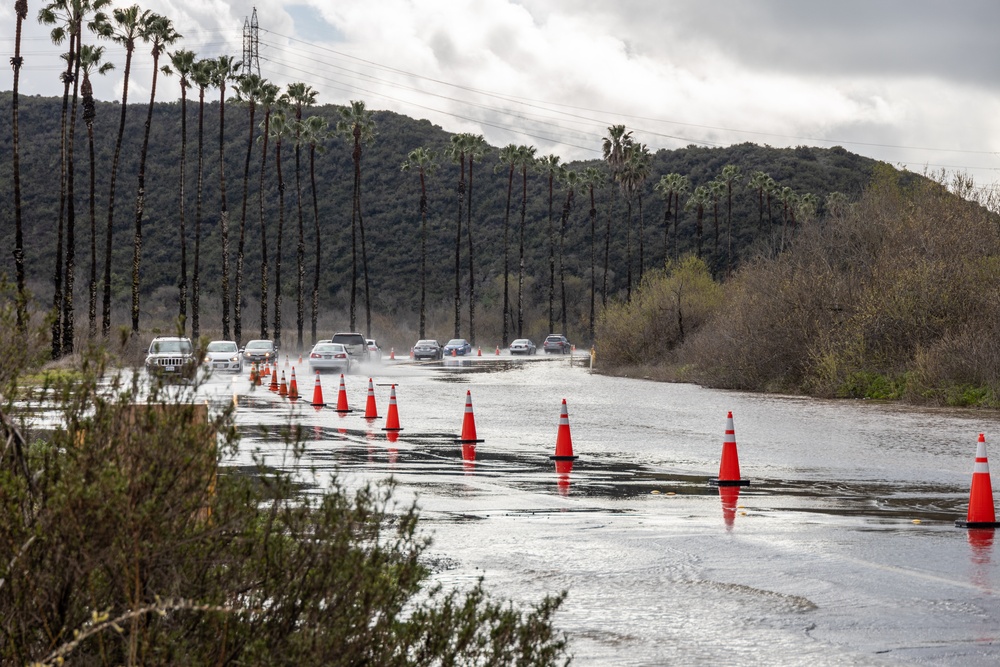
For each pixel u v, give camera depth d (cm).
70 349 5169
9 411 657
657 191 18362
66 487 582
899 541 1439
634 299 8225
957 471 2253
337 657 602
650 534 1472
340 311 16300
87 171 17038
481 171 18750
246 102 10488
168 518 595
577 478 2078
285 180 17850
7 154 17138
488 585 1145
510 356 12138
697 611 1053
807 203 15562
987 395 4381
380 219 17662
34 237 15812
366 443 2678
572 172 15362
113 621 541
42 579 572
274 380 5047
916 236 5672
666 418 3647
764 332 5597
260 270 16512
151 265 16012
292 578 620
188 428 627
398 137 19125
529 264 17362
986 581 1198
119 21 8125
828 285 5516
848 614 1047
